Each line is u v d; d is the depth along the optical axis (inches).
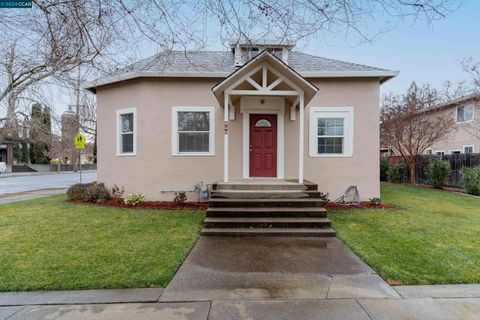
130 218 276.8
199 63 387.9
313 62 404.2
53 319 110.0
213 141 368.2
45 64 155.7
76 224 253.1
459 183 538.3
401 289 133.9
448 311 115.6
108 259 169.2
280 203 257.0
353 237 213.6
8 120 362.9
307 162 367.9
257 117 370.9
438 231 230.2
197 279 144.6
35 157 1464.1
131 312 114.5
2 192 559.8
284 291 132.0
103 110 397.4
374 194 366.9
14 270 153.1
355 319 110.0
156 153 367.9
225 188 284.4
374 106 366.9
